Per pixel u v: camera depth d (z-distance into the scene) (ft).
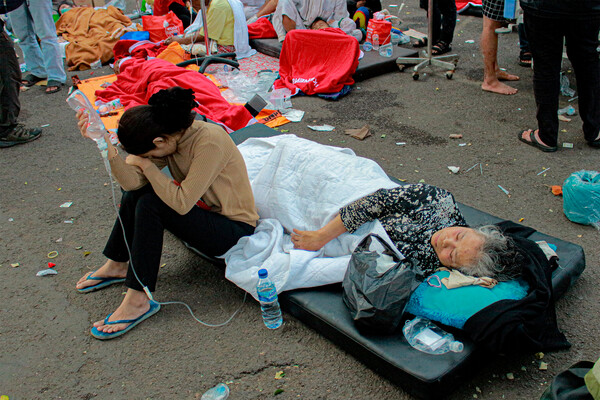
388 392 7.94
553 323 8.20
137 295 9.30
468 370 7.78
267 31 24.82
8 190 14.40
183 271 10.82
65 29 26.04
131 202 9.39
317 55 20.35
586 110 14.21
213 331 9.27
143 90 19.08
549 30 13.10
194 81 18.30
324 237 9.43
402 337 8.14
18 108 16.99
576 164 14.02
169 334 9.24
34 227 12.67
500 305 7.74
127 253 10.11
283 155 10.66
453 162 14.53
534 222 11.80
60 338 9.29
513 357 8.47
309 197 10.18
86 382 8.40
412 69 21.84
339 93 19.48
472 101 18.33
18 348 9.10
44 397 8.18
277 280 9.25
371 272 8.34
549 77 13.73
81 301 10.16
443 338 8.00
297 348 8.82
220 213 9.78
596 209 11.31
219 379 8.32
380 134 16.43
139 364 8.68
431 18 20.29
